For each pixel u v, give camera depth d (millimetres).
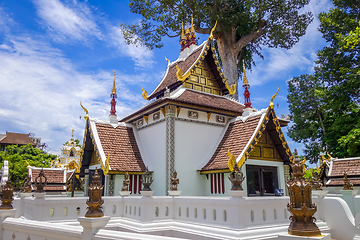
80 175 21281
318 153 37375
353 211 13172
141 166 17344
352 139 26516
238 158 14719
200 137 17750
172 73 23172
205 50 20328
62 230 6797
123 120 21047
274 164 17047
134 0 34562
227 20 32281
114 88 20844
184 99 17078
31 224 7922
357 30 25203
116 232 5633
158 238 4918
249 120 17328
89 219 5895
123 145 18391
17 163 54000
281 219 9891
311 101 39469
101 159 16359
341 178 21578
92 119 18922
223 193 15461
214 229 9070
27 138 91750
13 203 14273
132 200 11945
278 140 17125
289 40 36500
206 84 20781
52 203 11531
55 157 74938
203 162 17266
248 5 34344
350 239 10391
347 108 31938
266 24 35688
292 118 40812
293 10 34094
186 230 10062
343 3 33562
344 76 31578
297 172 5355
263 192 16219
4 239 9133
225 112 18547
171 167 15867
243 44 36094
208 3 33750
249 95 19797
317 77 39156
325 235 4801
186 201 10984
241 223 8641
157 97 22781
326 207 11312
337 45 35438
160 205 11336
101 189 6348
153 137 18125
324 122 38125
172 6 35281
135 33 36750
